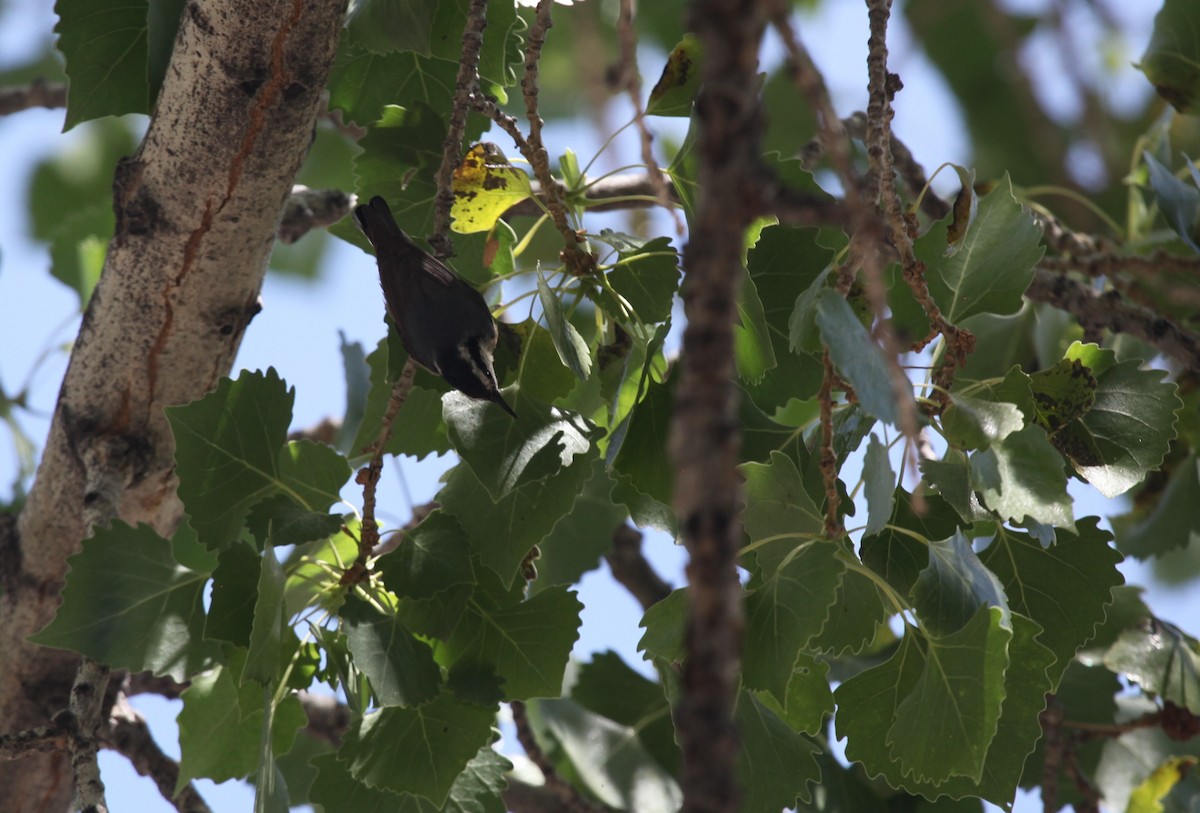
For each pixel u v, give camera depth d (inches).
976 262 259.8
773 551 232.1
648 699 400.8
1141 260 363.3
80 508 348.2
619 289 277.0
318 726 423.8
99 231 434.0
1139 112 418.6
